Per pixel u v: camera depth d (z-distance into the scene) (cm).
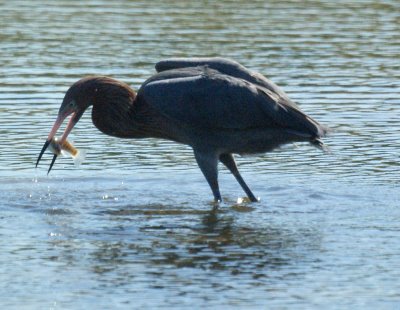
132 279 1073
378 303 1004
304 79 2034
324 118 1778
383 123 1766
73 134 1742
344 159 1596
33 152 1619
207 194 1442
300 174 1532
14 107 1845
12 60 2159
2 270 1098
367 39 2392
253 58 2175
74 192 1440
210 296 1022
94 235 1230
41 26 2497
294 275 1085
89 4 2797
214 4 2819
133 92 1430
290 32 2448
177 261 1130
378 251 1166
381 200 1390
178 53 2197
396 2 2861
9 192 1430
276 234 1236
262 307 992
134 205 1377
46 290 1039
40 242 1202
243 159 1638
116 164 1584
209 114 1355
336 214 1330
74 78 2019
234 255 1153
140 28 2480
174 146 1706
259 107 1352
